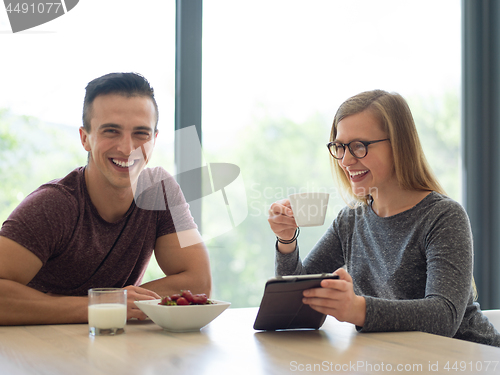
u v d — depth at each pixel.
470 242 1.07
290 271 1.31
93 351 0.75
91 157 1.27
